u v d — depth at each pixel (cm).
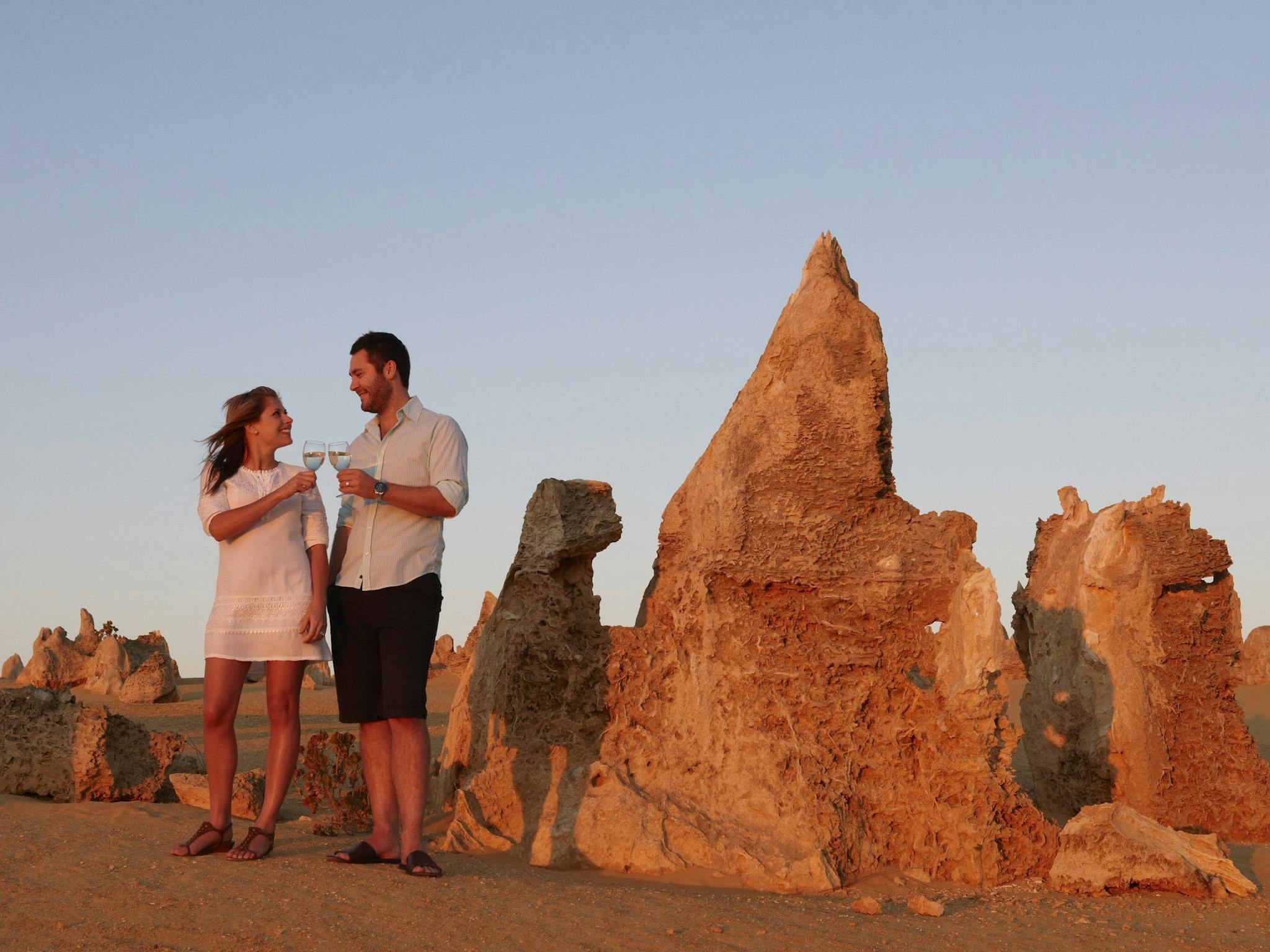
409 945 533
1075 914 694
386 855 689
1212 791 1051
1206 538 1115
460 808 855
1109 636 1091
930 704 841
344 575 704
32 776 912
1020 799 827
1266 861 916
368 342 734
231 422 707
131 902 571
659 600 909
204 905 572
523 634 895
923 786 823
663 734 855
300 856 693
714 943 566
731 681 848
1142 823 813
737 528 875
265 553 689
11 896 576
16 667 4116
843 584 872
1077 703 1096
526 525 928
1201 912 715
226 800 689
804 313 916
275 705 691
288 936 534
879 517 893
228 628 682
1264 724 2088
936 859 806
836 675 852
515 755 875
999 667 822
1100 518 1110
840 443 890
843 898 725
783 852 776
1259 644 2983
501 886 645
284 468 720
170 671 2928
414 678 684
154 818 810
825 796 805
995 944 611
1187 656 1090
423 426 728
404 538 699
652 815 789
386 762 700
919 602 874
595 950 543
